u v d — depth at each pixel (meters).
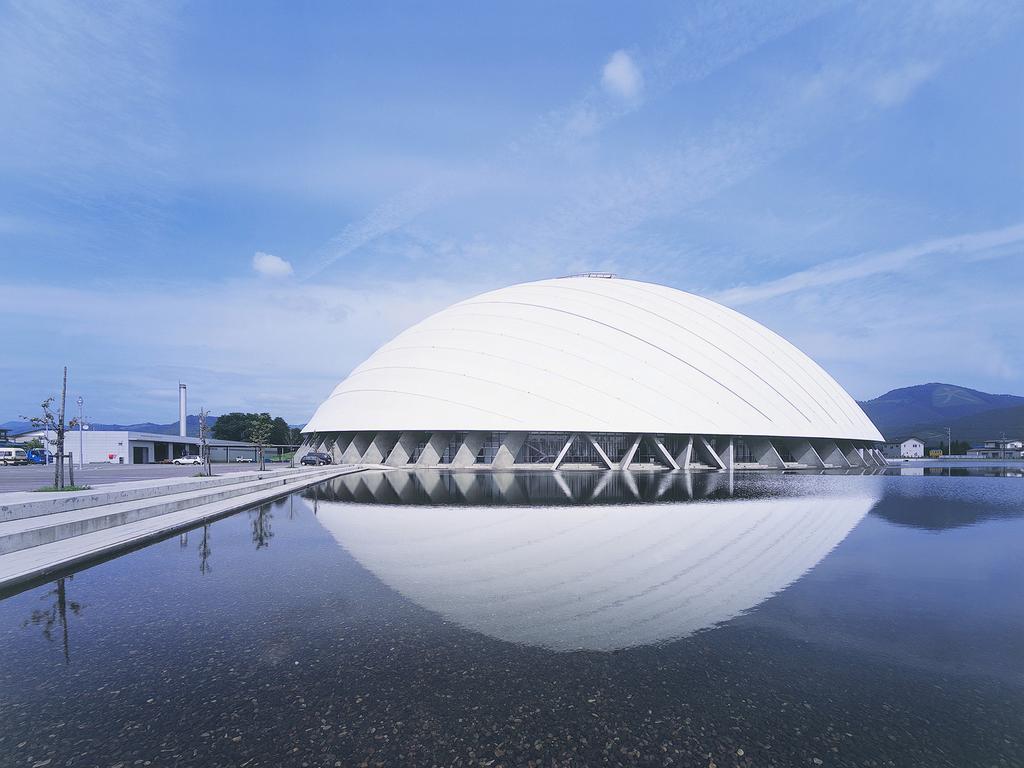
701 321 53.16
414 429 46.09
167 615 7.35
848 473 43.44
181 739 4.34
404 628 6.85
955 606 7.83
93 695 5.09
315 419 57.41
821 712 4.85
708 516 16.62
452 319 54.53
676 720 4.69
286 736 4.39
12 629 6.85
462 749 4.22
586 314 50.78
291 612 7.47
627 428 44.59
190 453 83.56
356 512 17.69
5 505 12.70
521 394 45.91
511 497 22.42
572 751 4.20
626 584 8.83
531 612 7.46
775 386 51.31
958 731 4.54
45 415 19.84
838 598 8.18
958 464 70.75
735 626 6.99
